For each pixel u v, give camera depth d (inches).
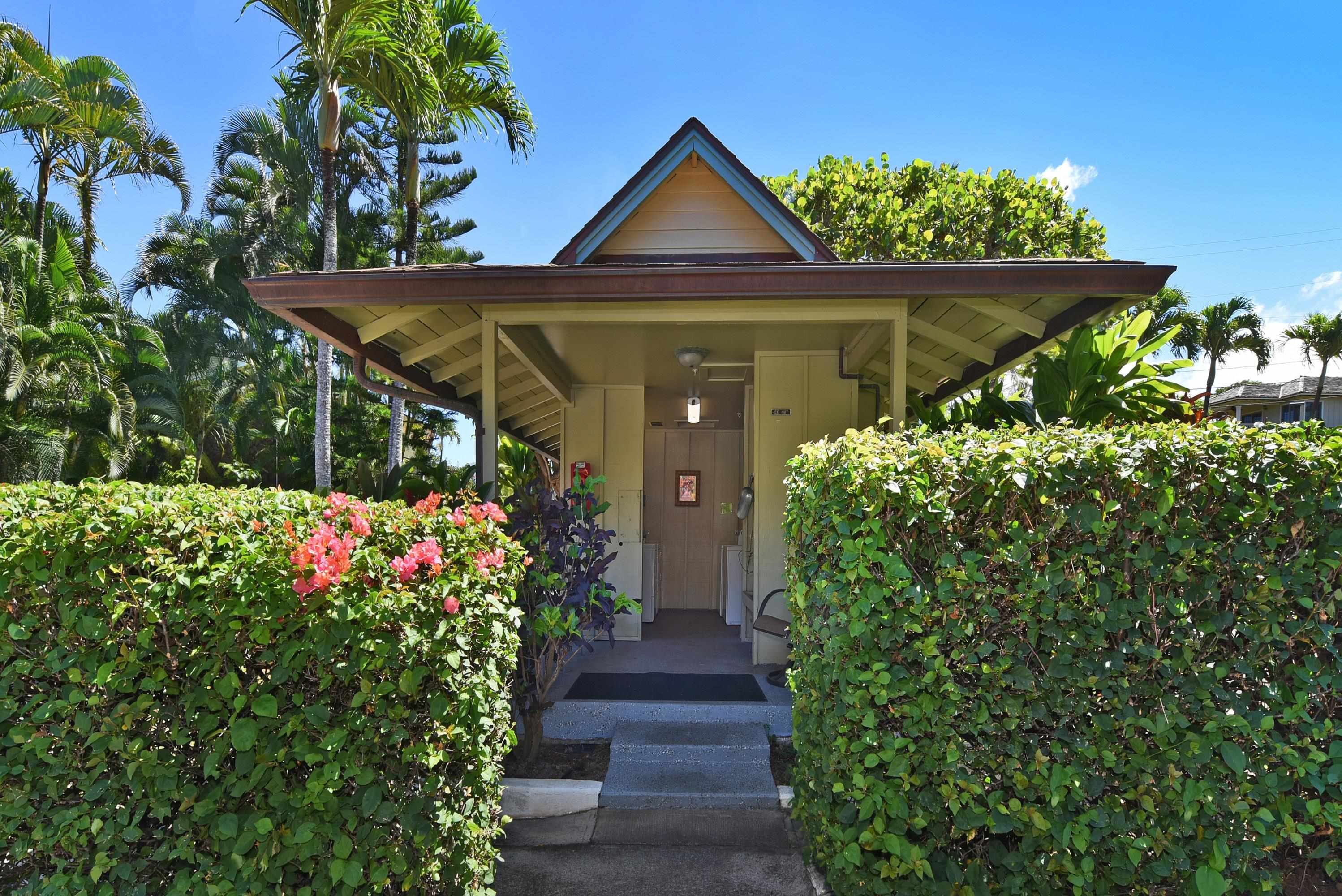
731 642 257.4
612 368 256.4
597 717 168.6
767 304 173.9
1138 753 89.2
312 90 466.0
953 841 98.1
